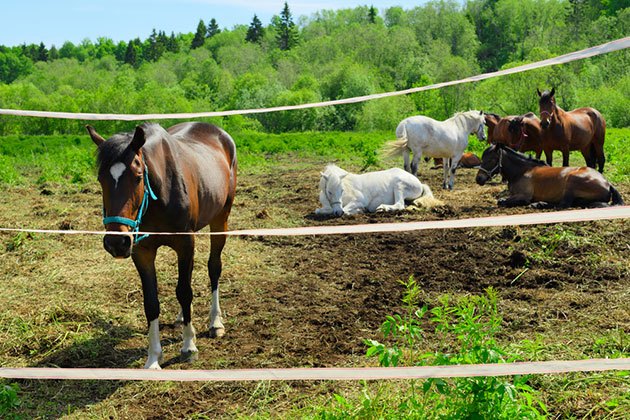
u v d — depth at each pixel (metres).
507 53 122.56
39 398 4.72
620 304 6.02
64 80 119.19
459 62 69.69
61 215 11.08
